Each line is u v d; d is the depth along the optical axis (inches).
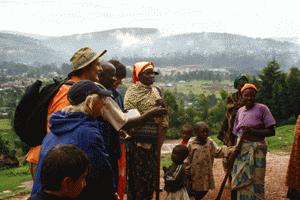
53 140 121.8
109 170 122.3
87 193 118.0
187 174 245.9
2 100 5034.5
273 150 609.6
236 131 251.0
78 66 155.6
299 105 1311.5
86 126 122.3
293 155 241.9
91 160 118.3
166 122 216.2
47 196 93.4
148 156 213.2
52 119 126.0
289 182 243.0
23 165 879.7
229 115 282.0
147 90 221.3
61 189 92.9
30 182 469.4
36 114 152.3
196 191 247.4
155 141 212.7
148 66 221.5
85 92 128.3
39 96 156.3
